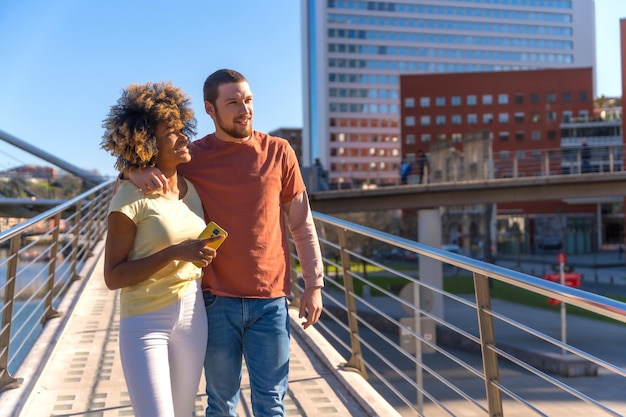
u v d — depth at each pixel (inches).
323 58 4717.0
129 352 94.8
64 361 203.6
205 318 103.0
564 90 3346.5
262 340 107.3
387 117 4768.7
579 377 729.6
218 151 108.5
